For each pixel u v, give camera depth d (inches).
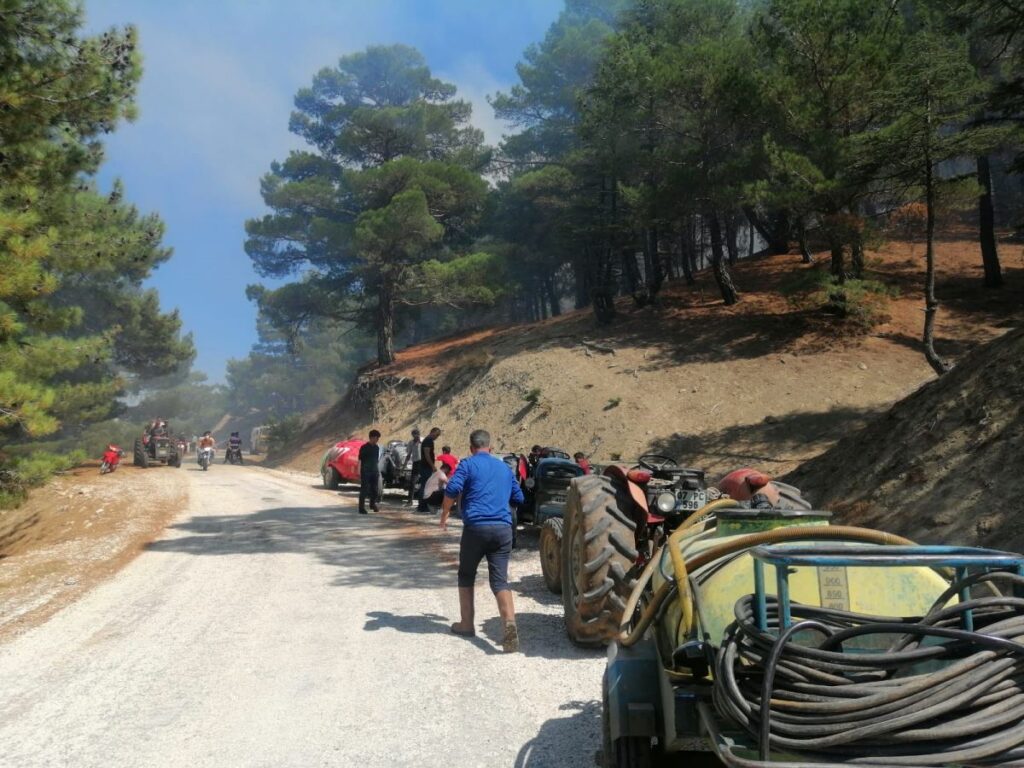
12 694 215.9
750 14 1440.7
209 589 353.4
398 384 1637.6
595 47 1963.6
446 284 1685.5
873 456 411.8
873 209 1413.6
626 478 251.6
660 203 1139.3
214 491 917.8
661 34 1268.5
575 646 258.7
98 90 510.9
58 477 852.0
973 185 779.4
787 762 96.7
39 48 502.0
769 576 128.3
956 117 755.4
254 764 169.2
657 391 1042.1
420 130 1962.4
